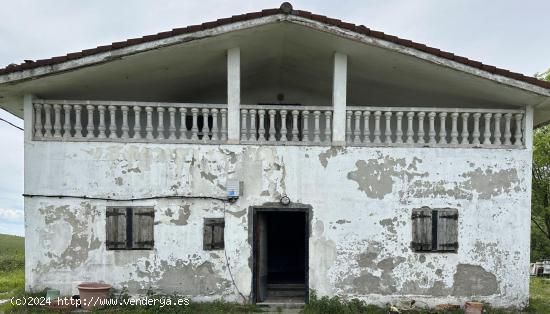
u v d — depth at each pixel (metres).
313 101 10.99
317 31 7.50
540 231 21.50
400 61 8.07
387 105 10.73
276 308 7.97
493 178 8.16
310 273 7.99
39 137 7.96
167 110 8.33
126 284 7.94
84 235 7.94
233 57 8.12
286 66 9.68
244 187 8.05
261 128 8.13
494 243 8.10
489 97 8.57
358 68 8.85
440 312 7.67
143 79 8.89
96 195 7.96
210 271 8.00
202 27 7.31
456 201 8.12
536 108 8.53
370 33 7.42
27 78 7.34
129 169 8.02
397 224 8.08
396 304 7.83
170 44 7.39
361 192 8.09
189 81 9.58
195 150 8.05
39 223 7.90
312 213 8.04
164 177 8.03
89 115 8.05
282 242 12.18
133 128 8.90
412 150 8.13
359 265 8.03
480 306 7.67
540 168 18.59
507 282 8.07
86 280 7.92
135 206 8.00
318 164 8.09
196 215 8.02
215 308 7.67
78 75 7.84
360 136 8.80
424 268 8.07
